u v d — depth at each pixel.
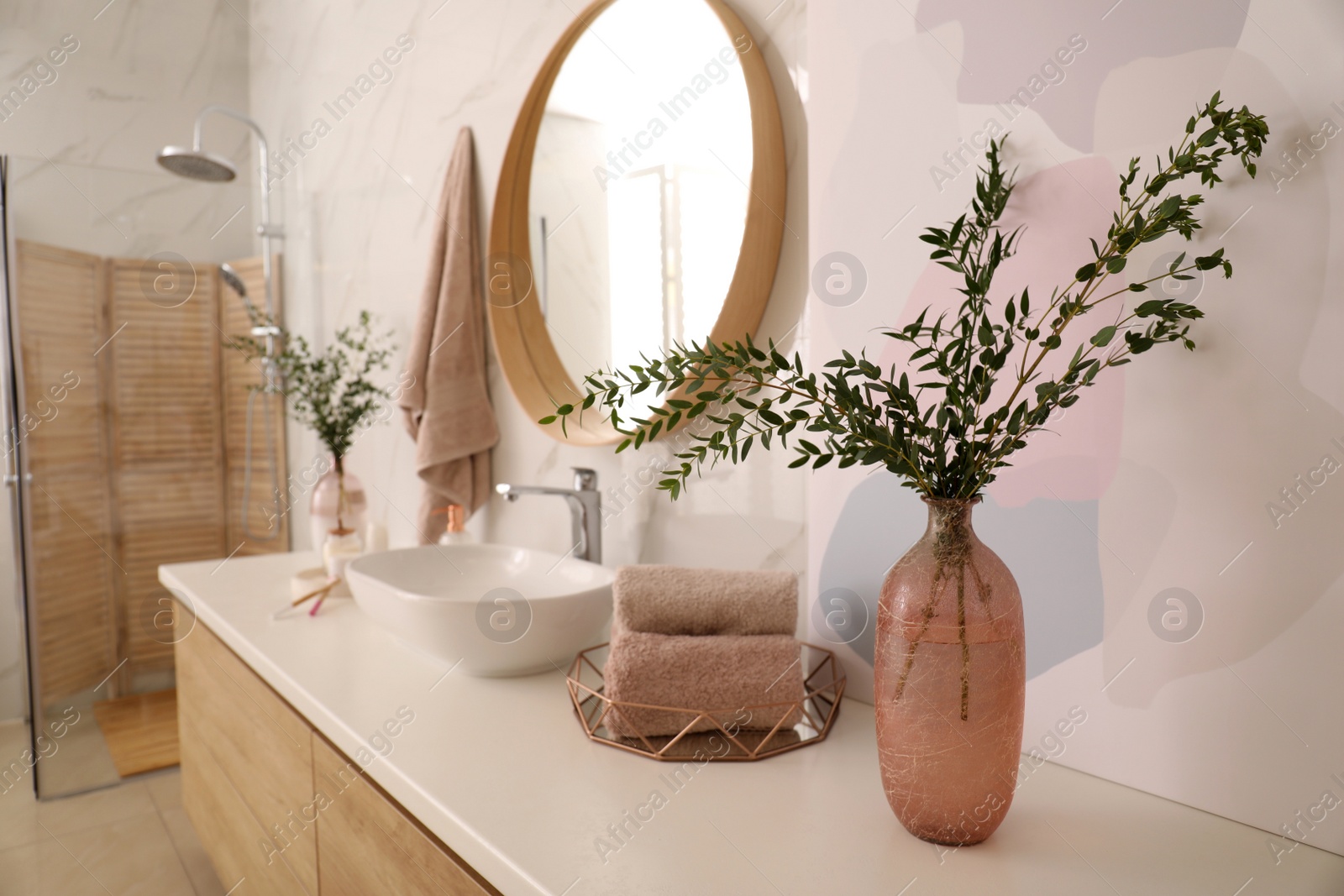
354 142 2.27
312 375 2.31
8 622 2.67
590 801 0.77
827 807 0.76
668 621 0.94
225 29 2.95
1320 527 0.65
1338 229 0.63
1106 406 0.77
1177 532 0.73
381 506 2.22
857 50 0.94
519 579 1.44
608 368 1.38
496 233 1.60
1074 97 0.76
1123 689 0.77
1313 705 0.66
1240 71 0.67
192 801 1.66
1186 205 0.62
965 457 0.67
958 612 0.66
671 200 1.23
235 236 2.30
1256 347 0.67
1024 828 0.71
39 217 2.05
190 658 1.64
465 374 1.73
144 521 2.22
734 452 0.72
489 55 1.70
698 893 0.63
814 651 1.04
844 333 0.98
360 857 0.94
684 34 1.19
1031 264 0.81
